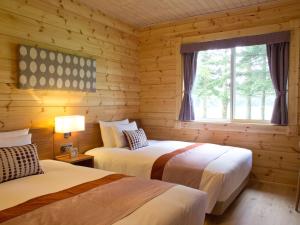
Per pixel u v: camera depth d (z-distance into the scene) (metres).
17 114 2.86
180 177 2.70
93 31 3.88
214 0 3.64
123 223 1.39
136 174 3.02
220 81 4.24
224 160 2.89
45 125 3.16
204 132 4.30
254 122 3.96
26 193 1.83
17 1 2.84
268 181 3.79
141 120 4.94
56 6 3.29
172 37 4.56
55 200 1.67
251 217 2.68
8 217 1.43
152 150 3.42
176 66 4.52
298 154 3.56
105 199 1.68
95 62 3.87
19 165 2.21
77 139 3.58
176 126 4.56
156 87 4.79
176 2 3.70
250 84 3.99
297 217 2.68
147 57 4.86
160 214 1.50
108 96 4.20
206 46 4.19
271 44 3.67
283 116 3.59
